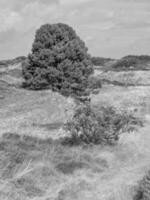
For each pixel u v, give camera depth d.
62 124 18.62
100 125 14.36
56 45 32.44
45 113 21.50
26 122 18.91
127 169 11.08
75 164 10.66
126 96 32.78
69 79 31.39
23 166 9.31
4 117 20.48
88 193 8.62
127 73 67.31
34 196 7.88
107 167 11.17
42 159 10.46
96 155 12.37
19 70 54.22
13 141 12.34
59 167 10.20
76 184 9.05
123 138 15.68
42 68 32.03
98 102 29.42
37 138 13.95
